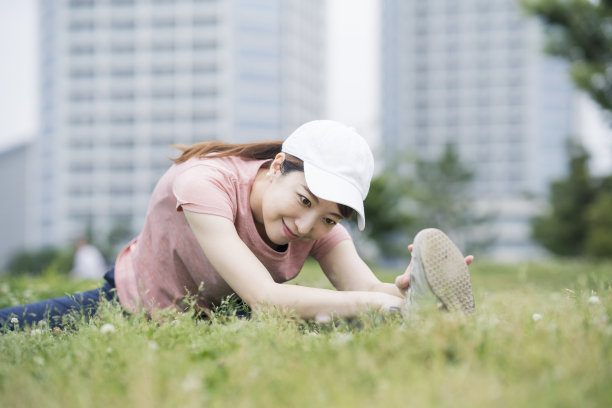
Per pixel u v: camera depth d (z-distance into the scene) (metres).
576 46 13.31
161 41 73.62
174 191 2.28
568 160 28.80
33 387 1.38
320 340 1.79
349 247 2.65
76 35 74.25
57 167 73.88
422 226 39.69
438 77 93.00
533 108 90.31
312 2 81.38
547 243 29.12
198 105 73.12
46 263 37.16
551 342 1.55
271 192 2.17
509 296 2.99
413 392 1.25
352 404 1.21
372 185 20.23
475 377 1.29
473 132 91.88
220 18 73.25
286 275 2.51
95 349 1.67
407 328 1.74
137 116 73.38
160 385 1.35
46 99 77.56
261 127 73.56
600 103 12.74
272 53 74.19
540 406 1.15
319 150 2.10
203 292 2.48
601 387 1.25
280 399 1.29
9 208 91.50
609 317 1.86
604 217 23.09
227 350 1.71
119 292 2.57
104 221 72.62
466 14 92.56
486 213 42.97
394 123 95.94
